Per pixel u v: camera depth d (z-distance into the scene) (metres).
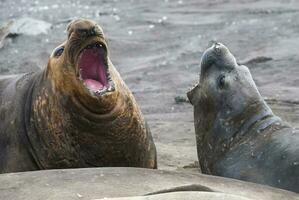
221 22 61.28
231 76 22.30
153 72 46.72
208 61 22.69
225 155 21.52
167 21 65.31
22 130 21.84
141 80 44.88
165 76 45.31
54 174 15.00
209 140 22.31
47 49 53.69
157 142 29.92
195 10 70.88
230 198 12.45
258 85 40.16
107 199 12.66
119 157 21.44
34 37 57.62
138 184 14.41
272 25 56.56
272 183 19.28
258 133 20.98
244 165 20.52
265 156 19.94
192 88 23.30
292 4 66.44
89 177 14.75
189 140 30.19
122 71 47.97
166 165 25.75
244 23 59.12
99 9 78.75
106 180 14.58
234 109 21.86
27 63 49.25
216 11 68.25
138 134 21.62
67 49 20.58
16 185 14.43
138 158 21.92
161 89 42.06
